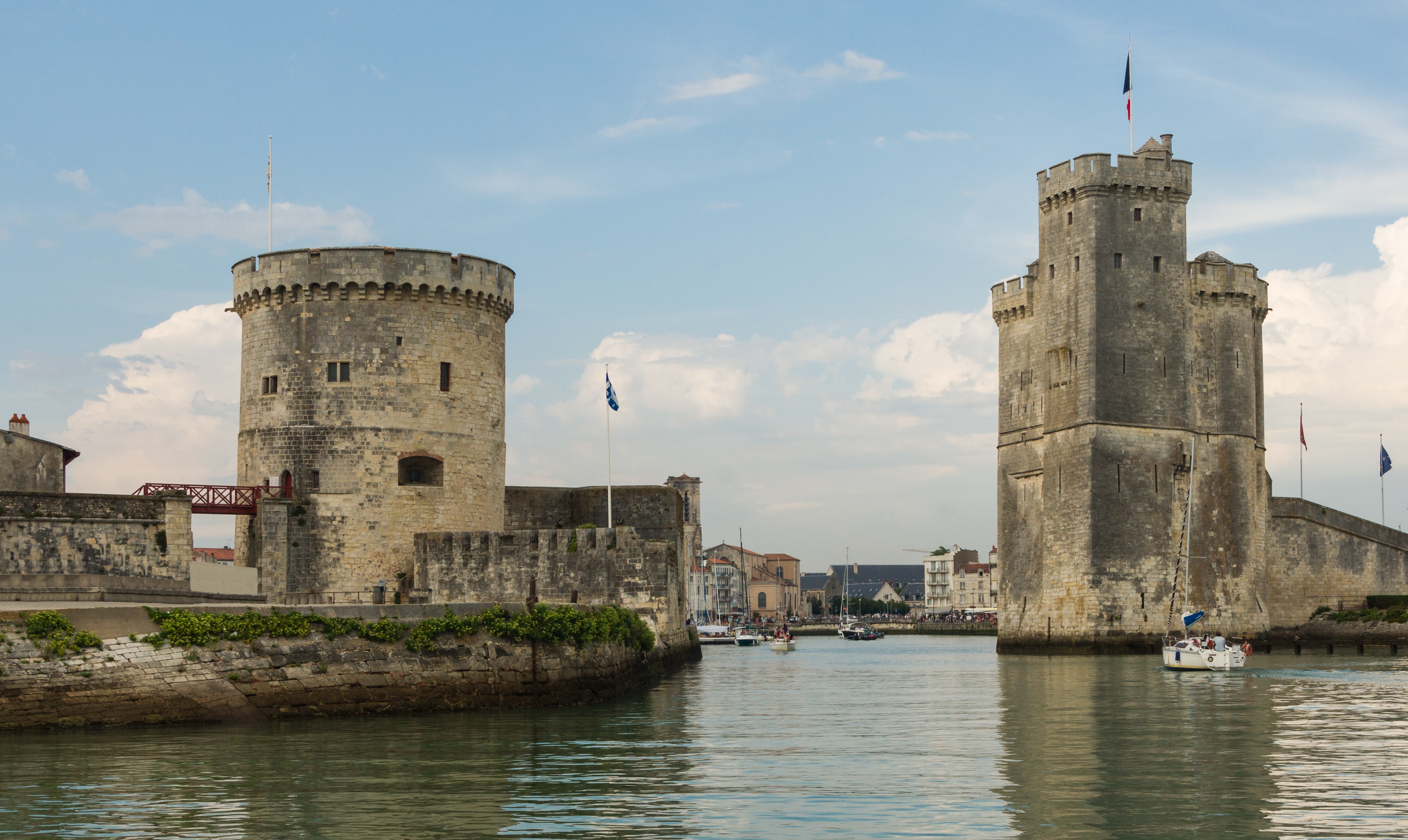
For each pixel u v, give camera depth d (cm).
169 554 5381
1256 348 10644
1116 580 9419
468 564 6366
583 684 4738
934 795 2900
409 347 6731
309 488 6600
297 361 6688
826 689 6234
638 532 7638
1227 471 9950
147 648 3800
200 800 2767
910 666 8762
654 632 6316
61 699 3681
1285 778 3139
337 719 4031
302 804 2738
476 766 3222
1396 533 10850
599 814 2664
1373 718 4566
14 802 2739
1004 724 4431
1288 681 6581
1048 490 9850
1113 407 9500
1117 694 5741
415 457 6688
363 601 6525
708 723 4444
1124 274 9581
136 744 3509
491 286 7031
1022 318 10769
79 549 5225
